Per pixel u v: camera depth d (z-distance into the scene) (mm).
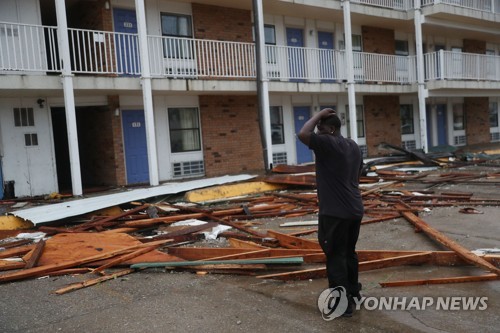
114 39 12625
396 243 6332
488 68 20922
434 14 18719
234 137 16250
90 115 14719
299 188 12438
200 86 13969
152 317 4160
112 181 13992
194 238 7039
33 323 4152
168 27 14758
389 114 21094
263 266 5211
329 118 4129
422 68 18891
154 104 14586
